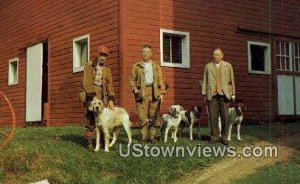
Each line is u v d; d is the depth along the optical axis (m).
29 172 8.03
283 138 12.38
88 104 9.42
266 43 18.19
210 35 16.56
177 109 10.73
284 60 18.81
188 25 16.03
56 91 17.88
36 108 19.17
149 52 10.48
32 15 19.97
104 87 9.67
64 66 17.47
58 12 18.02
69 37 17.23
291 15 19.19
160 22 15.34
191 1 16.19
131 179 8.24
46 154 8.65
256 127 14.95
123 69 14.37
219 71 10.92
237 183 8.11
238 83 17.17
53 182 7.81
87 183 7.85
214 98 10.91
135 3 14.84
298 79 19.09
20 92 20.66
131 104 14.44
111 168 8.54
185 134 12.50
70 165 8.36
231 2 17.28
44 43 19.06
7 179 7.75
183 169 8.88
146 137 10.61
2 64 22.69
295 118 18.77
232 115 11.45
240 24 17.45
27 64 20.14
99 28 15.53
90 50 15.94
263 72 17.97
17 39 21.22
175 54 15.93
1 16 22.97
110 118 9.45
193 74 15.95
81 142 10.35
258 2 18.12
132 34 14.70
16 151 8.71
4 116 22.03
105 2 15.27
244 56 17.47
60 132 12.74
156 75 10.51
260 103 17.72
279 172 8.86
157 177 8.45
